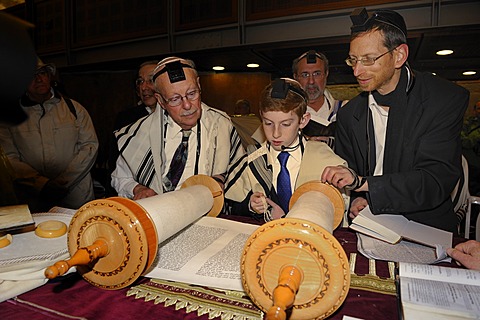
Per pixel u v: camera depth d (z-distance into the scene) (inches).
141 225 30.1
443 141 52.9
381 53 49.4
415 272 33.3
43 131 95.2
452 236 45.6
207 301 31.8
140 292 33.1
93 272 31.7
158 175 60.8
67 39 208.4
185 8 173.3
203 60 189.5
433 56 166.7
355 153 62.2
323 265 26.2
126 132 64.0
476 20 124.2
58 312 29.9
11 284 32.1
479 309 27.0
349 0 139.6
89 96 233.8
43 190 93.0
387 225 46.5
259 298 27.6
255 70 216.2
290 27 152.8
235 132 64.8
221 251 40.6
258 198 51.3
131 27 188.5
